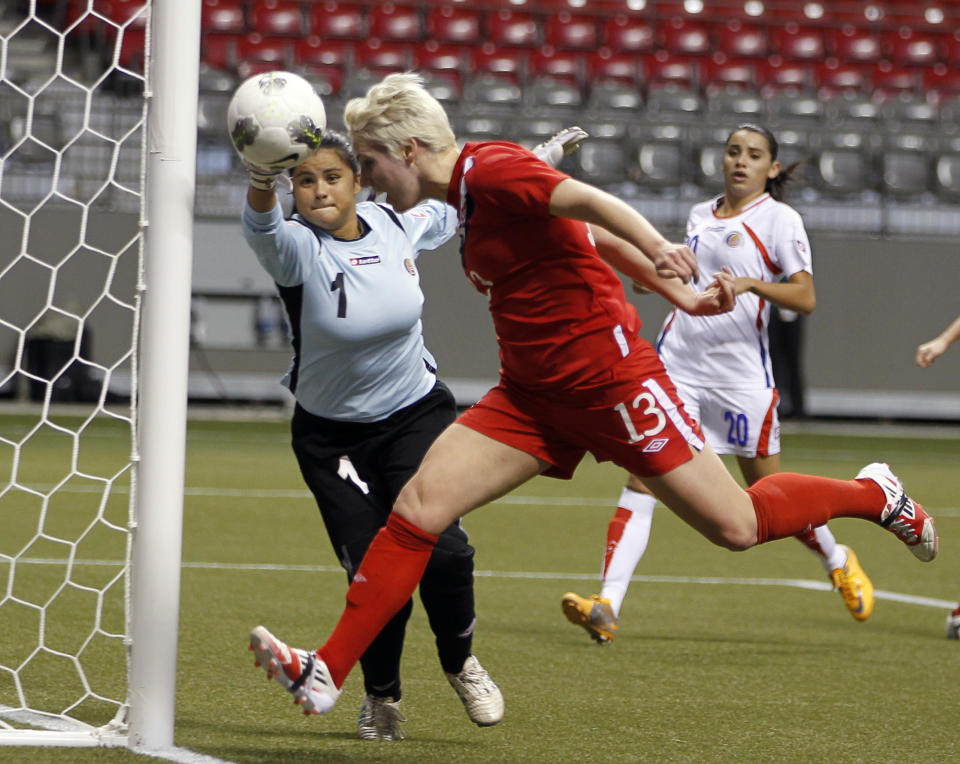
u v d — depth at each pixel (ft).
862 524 117.39
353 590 38.09
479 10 260.42
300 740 41.14
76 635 57.36
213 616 64.03
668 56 261.24
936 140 239.50
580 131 45.03
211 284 222.28
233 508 113.29
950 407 240.12
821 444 200.44
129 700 38.63
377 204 44.88
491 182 35.94
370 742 41.37
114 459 151.02
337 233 42.68
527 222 36.70
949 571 90.43
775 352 230.27
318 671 36.88
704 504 39.45
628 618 69.00
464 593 42.09
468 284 230.48
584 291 37.47
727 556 95.86
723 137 233.76
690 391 68.59
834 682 53.31
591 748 41.29
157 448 38.29
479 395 230.07
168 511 38.34
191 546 90.38
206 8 249.14
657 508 126.00
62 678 48.80
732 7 270.46
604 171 226.79
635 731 43.80
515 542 99.81
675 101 242.99
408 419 43.50
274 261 40.47
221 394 223.10
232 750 39.06
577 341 37.58
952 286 238.48
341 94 228.84
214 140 223.51
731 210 69.62
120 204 214.90
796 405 230.68
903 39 270.26
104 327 213.46
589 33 261.24
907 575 88.28
